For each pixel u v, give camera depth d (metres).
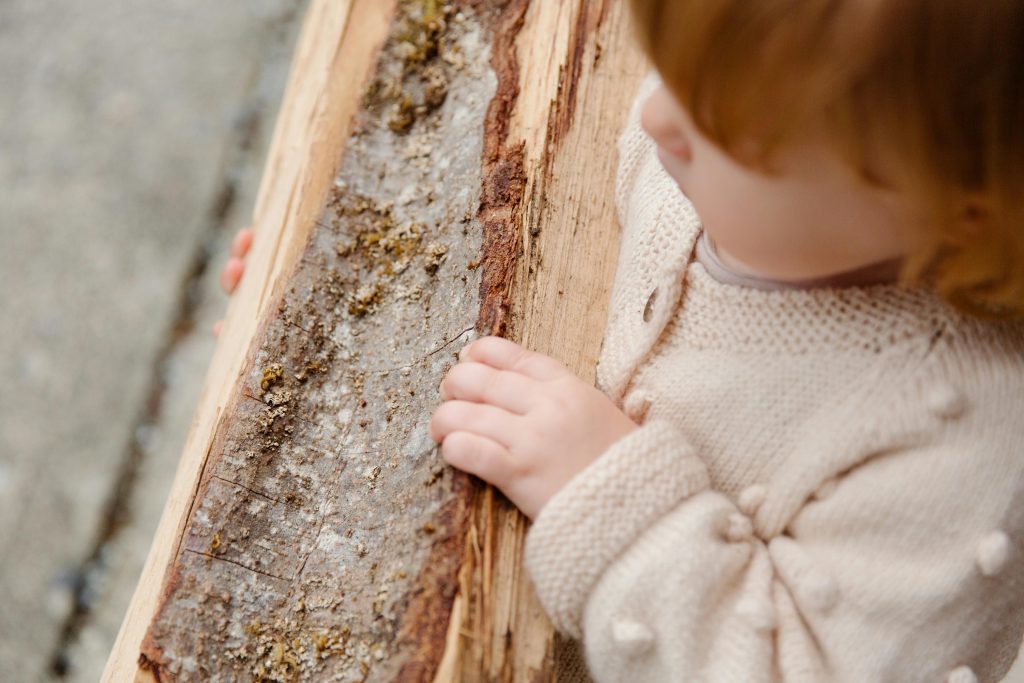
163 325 1.19
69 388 1.16
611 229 0.64
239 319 0.66
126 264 1.21
